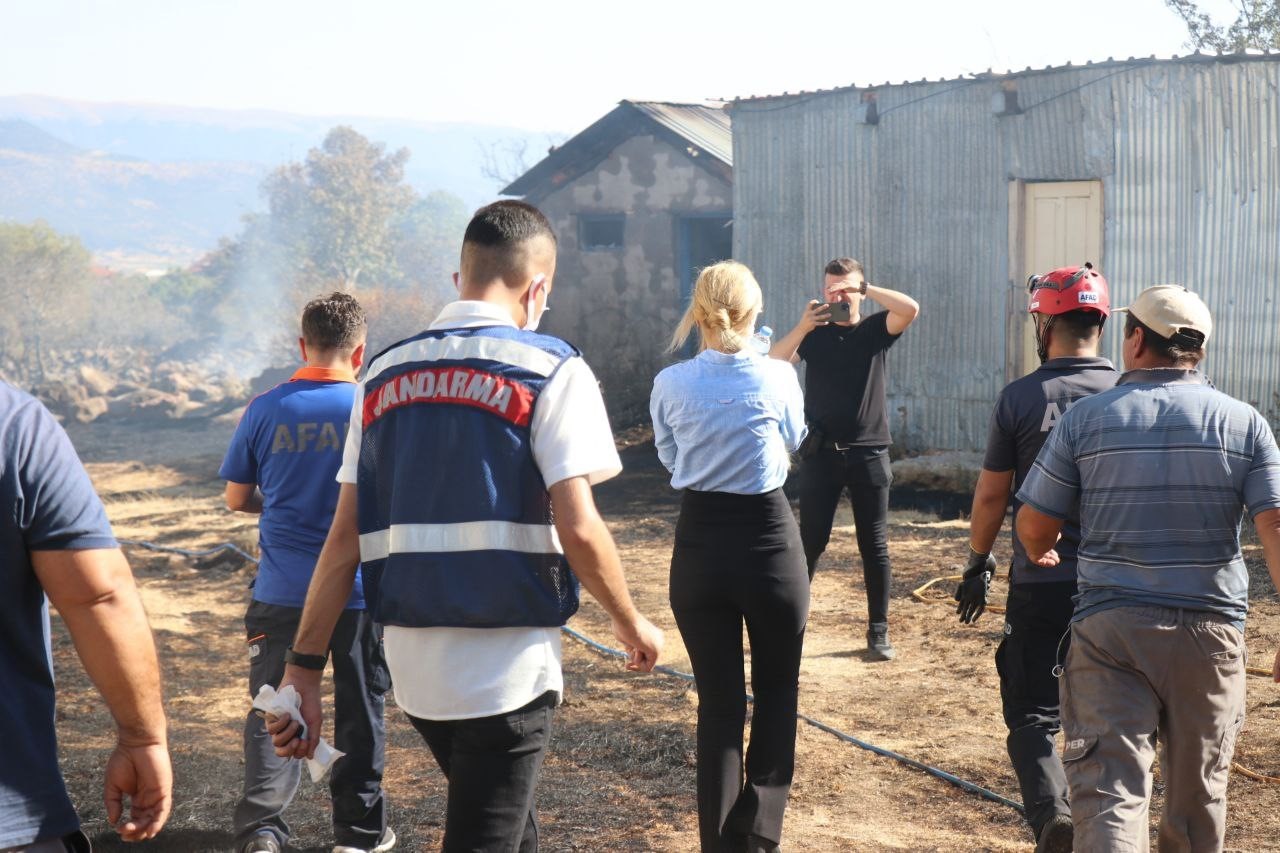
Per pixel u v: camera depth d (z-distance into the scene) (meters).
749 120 16.42
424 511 2.75
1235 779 4.96
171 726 6.46
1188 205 12.98
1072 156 13.62
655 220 21.80
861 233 15.45
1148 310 3.40
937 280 14.82
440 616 2.71
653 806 4.97
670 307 21.78
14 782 2.07
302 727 2.94
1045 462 3.45
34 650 2.13
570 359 2.83
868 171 15.31
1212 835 3.25
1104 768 3.19
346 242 65.38
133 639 2.16
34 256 46.28
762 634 4.05
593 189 22.44
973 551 4.06
